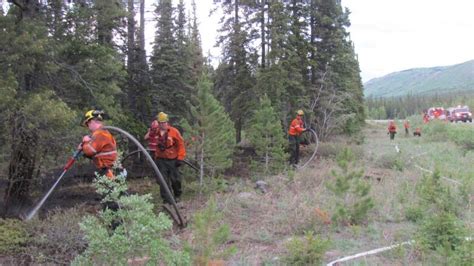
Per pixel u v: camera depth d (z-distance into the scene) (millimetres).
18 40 8422
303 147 20078
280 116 19469
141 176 15055
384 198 9445
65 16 10680
